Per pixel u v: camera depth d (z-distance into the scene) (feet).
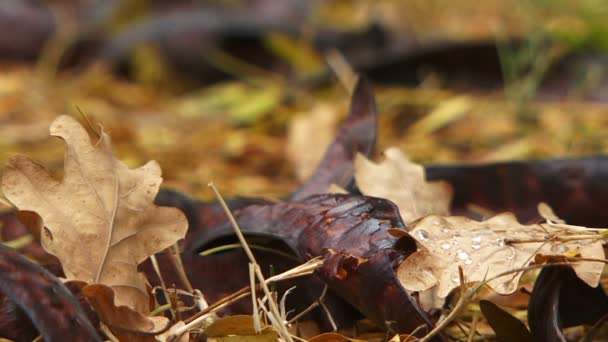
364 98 5.41
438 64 10.77
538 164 5.42
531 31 10.71
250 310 5.12
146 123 9.62
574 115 9.42
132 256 5.00
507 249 4.96
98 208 5.00
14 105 10.06
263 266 5.15
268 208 5.16
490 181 5.42
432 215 5.01
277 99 10.05
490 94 10.40
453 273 4.91
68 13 12.38
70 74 11.71
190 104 10.43
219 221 5.28
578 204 5.40
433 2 16.38
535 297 4.95
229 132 9.22
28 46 12.04
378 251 4.95
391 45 11.68
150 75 11.53
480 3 16.67
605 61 10.93
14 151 8.09
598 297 5.04
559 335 4.89
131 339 4.89
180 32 11.60
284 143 8.72
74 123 5.03
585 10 12.09
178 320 5.00
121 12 12.74
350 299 4.99
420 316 4.88
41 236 4.95
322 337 4.98
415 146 8.47
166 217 5.03
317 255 5.02
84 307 4.95
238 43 11.57
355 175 5.28
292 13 12.67
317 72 10.61
